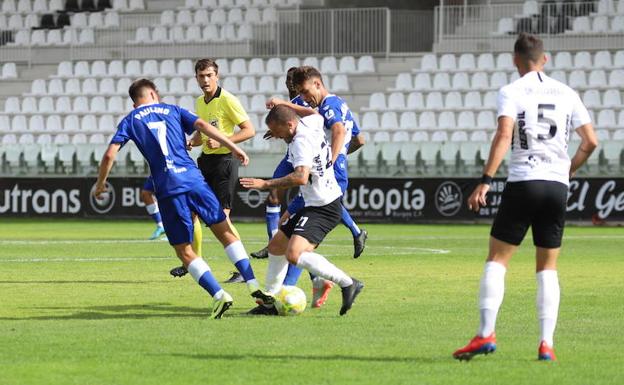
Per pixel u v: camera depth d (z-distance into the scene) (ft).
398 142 204.03
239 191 207.41
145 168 213.87
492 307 48.37
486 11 256.11
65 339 55.83
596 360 49.75
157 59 271.08
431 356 50.83
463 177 197.67
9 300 74.79
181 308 70.54
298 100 83.82
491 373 46.39
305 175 61.72
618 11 245.45
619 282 88.28
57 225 190.80
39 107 258.57
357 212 203.51
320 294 69.51
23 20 296.71
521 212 49.08
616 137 218.38
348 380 44.88
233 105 91.50
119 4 293.43
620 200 190.19
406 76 244.42
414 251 126.21
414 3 280.72
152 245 135.64
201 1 283.38
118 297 76.84
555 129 49.29
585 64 239.71
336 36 261.44
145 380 44.93
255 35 267.18
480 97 234.38
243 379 45.11
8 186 217.36
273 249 66.90
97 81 264.72
